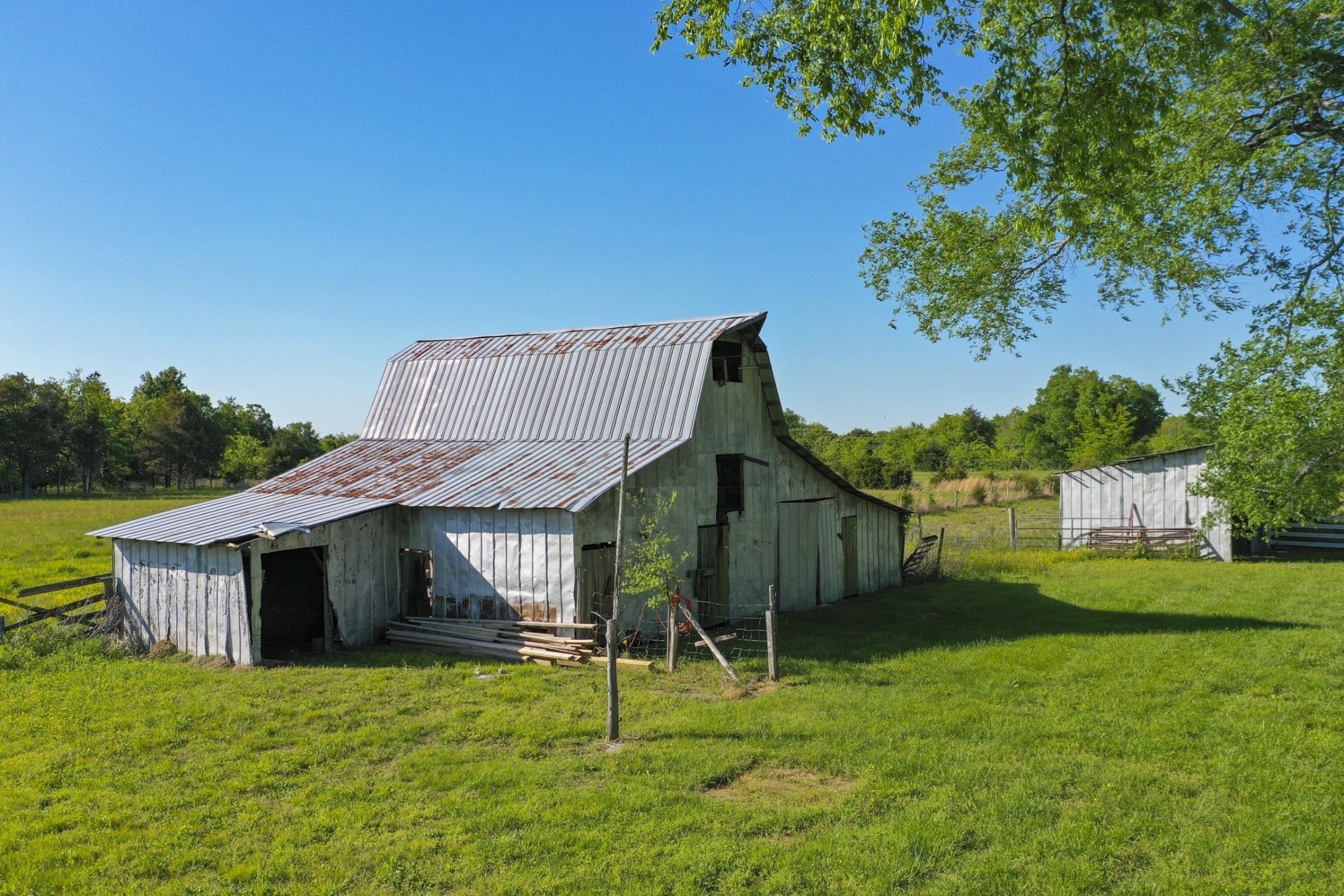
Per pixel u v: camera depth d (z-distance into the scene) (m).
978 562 25.91
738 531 18.27
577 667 13.38
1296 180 13.53
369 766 9.03
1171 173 13.29
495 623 14.69
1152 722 9.91
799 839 7.09
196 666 13.77
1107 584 21.39
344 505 15.79
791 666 13.23
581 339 20.55
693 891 6.22
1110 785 7.98
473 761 9.08
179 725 10.38
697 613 16.75
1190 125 13.05
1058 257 16.19
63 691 12.07
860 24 10.41
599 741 9.68
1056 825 7.22
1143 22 11.05
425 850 6.95
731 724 10.05
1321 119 12.33
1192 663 12.64
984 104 11.41
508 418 19.62
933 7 9.61
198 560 14.45
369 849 7.01
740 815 7.51
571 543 14.08
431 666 13.48
